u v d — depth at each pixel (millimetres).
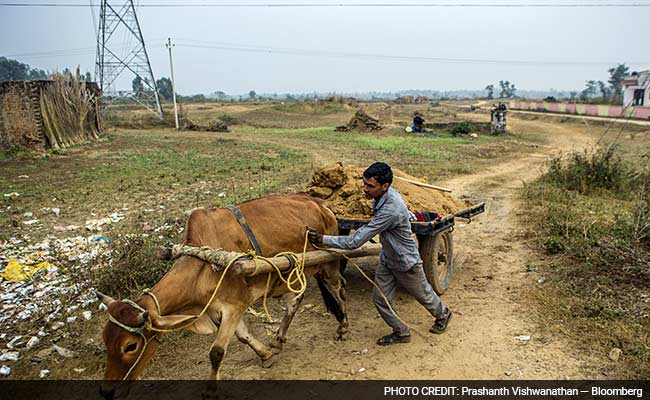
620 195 12633
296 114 60438
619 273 6332
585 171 13875
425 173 16594
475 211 7156
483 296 6242
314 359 4848
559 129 45219
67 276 6875
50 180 14805
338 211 6043
